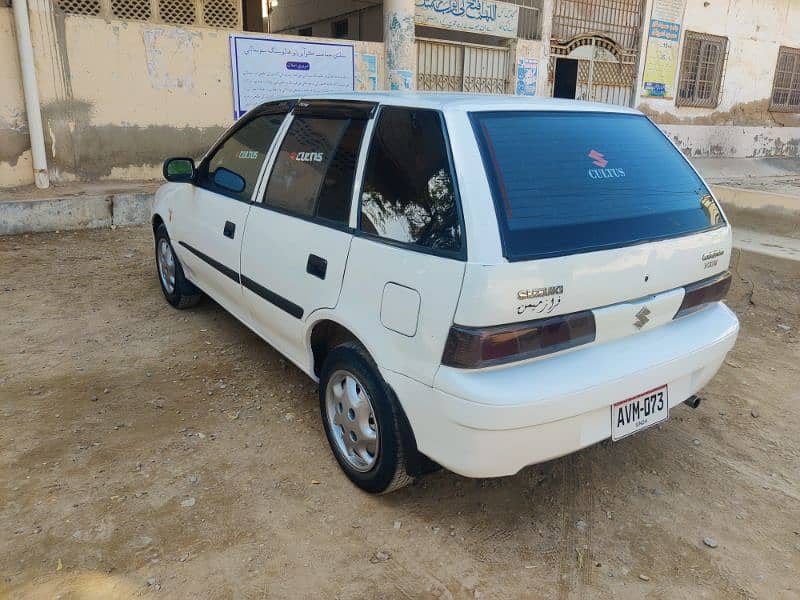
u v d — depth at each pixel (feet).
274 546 8.32
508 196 7.64
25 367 12.98
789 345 15.93
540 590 7.82
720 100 52.13
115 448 10.27
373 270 8.36
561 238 7.69
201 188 13.82
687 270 9.02
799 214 21.53
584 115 9.52
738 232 22.62
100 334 14.76
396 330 7.99
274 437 10.79
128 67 27.02
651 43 46.57
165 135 28.58
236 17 29.12
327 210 9.57
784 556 8.57
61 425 10.88
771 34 53.21
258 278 11.23
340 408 9.57
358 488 9.51
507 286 7.10
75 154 26.78
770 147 57.06
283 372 13.11
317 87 31.76
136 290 17.89
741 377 14.01
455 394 7.27
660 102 48.83
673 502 9.62
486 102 8.67
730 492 9.91
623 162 9.24
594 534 8.86
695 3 47.83
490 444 7.32
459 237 7.36
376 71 33.27
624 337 8.40
